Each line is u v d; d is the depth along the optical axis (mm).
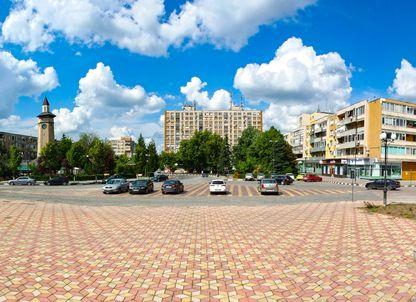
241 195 31562
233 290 6289
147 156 88500
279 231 11969
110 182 36281
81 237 10930
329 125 82312
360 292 6176
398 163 64688
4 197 29766
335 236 11086
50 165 66625
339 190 37750
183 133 169000
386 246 9648
